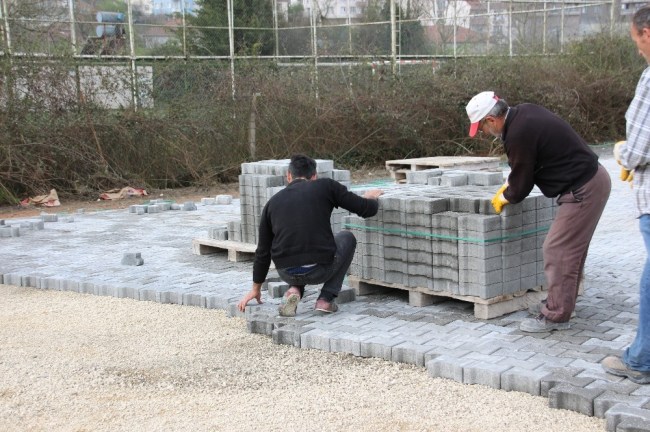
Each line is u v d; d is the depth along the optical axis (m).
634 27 4.11
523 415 4.24
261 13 24.23
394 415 4.34
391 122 17.81
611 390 4.29
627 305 6.07
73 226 11.21
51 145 14.13
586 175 5.04
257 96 16.75
